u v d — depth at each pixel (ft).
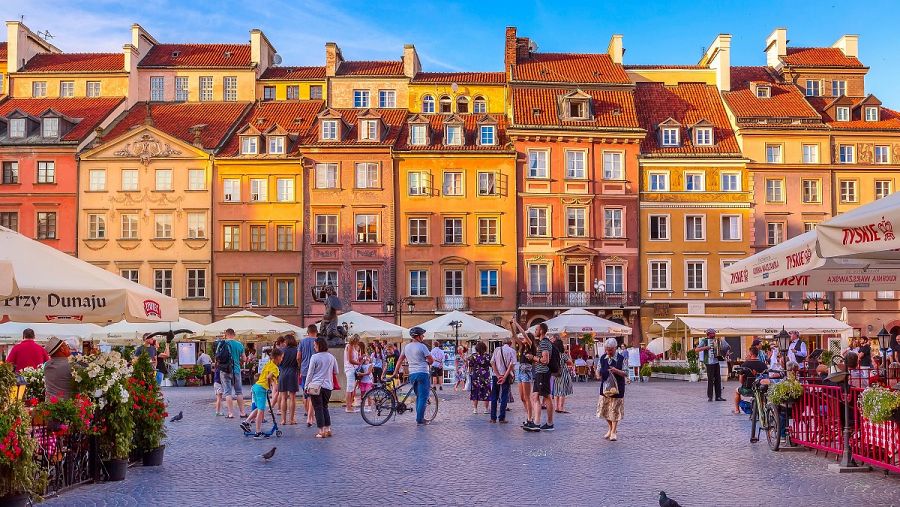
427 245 207.21
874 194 211.20
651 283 209.15
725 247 209.77
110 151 208.64
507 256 207.51
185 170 208.44
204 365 149.18
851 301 209.87
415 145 209.05
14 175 208.64
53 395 43.88
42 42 242.99
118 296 46.06
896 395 42.93
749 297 208.95
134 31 229.66
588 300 206.08
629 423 74.84
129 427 46.37
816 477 45.62
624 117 212.02
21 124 209.67
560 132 207.82
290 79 235.40
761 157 211.00
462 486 43.78
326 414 65.26
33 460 38.93
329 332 100.07
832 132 211.20
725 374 154.10
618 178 210.38
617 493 41.70
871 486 42.96
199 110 225.35
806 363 95.55
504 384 76.69
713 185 210.79
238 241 207.41
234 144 212.84
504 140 213.66
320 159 207.72
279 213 207.72
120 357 46.83
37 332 132.46
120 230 207.82
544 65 223.10
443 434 67.05
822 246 38.04
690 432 67.51
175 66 230.68
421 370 75.15
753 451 55.88
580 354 169.99
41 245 47.83
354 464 51.34
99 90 226.38
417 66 233.14
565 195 208.44
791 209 210.38
